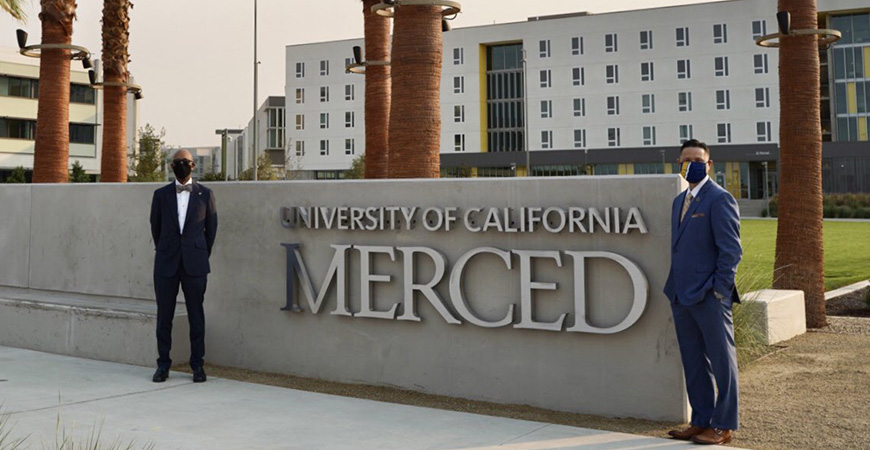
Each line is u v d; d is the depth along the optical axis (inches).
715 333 197.0
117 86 547.8
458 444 202.8
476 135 2819.9
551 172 2741.1
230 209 317.4
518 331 248.5
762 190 2522.1
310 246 296.7
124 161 555.2
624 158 2573.8
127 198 359.9
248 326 312.3
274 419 230.7
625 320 227.6
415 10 329.7
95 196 371.2
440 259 260.2
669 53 2529.5
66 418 230.4
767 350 337.7
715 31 2477.9
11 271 405.4
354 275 284.7
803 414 231.3
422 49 329.1
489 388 254.4
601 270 234.7
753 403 246.8
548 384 243.4
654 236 225.9
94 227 371.6
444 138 2861.7
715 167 2518.5
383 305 277.6
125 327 327.6
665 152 2524.6
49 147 504.7
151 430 217.5
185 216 287.6
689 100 2509.8
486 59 2847.0
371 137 454.3
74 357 343.3
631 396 229.8
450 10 345.1
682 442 203.2
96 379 292.2
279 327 304.2
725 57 2468.0
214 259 321.7
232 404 250.5
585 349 236.8
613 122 2596.0
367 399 259.3
